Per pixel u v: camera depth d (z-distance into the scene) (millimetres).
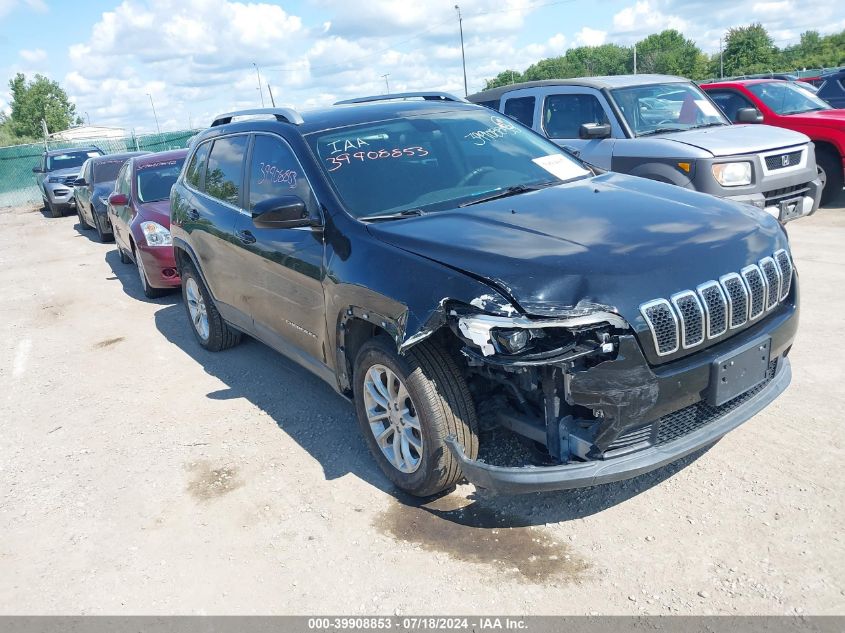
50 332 7770
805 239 8133
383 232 3611
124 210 9547
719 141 7270
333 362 4039
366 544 3375
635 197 3840
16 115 72938
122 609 3131
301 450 4363
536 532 3326
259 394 5316
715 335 3098
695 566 2973
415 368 3312
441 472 3396
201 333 6477
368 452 4246
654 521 3297
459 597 2959
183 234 6008
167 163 9648
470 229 3457
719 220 3482
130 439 4820
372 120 4605
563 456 3094
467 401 3330
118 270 10883
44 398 5789
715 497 3414
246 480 4082
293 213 3861
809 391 4336
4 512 4055
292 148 4414
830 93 11812
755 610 2703
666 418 3070
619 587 2908
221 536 3574
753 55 72250
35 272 11531
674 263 3074
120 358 6598
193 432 4801
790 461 3625
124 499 4047
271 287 4586
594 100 8133
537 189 4152
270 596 3102
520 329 2867
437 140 4527
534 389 3072
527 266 3018
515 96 9031
